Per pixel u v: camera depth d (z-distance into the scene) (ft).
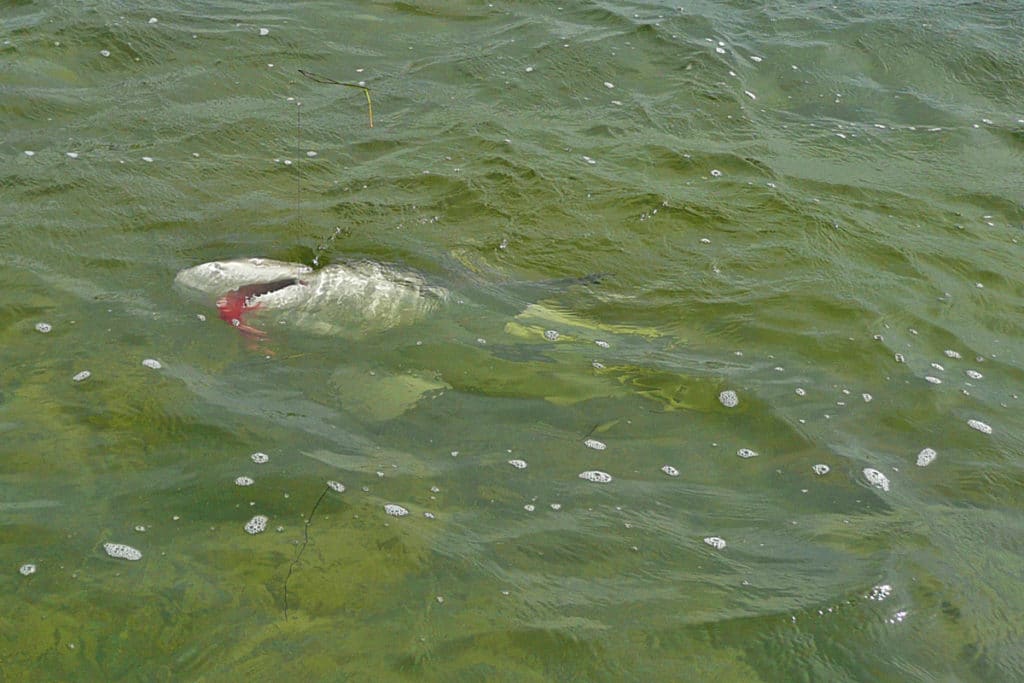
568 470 21.13
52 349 21.98
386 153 26.13
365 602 19.75
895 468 21.42
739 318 23.35
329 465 20.97
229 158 25.67
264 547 20.13
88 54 27.58
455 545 20.27
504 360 22.40
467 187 25.43
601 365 22.47
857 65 29.53
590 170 26.11
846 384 22.48
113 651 19.27
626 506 20.79
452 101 27.48
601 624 19.70
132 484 20.61
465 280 23.54
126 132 25.98
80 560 19.90
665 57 29.12
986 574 20.34
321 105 27.14
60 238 23.62
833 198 25.96
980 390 22.57
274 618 19.58
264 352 22.26
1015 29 30.89
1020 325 23.73
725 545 20.47
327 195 25.07
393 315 22.84
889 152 27.35
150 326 22.39
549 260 24.16
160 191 24.73
